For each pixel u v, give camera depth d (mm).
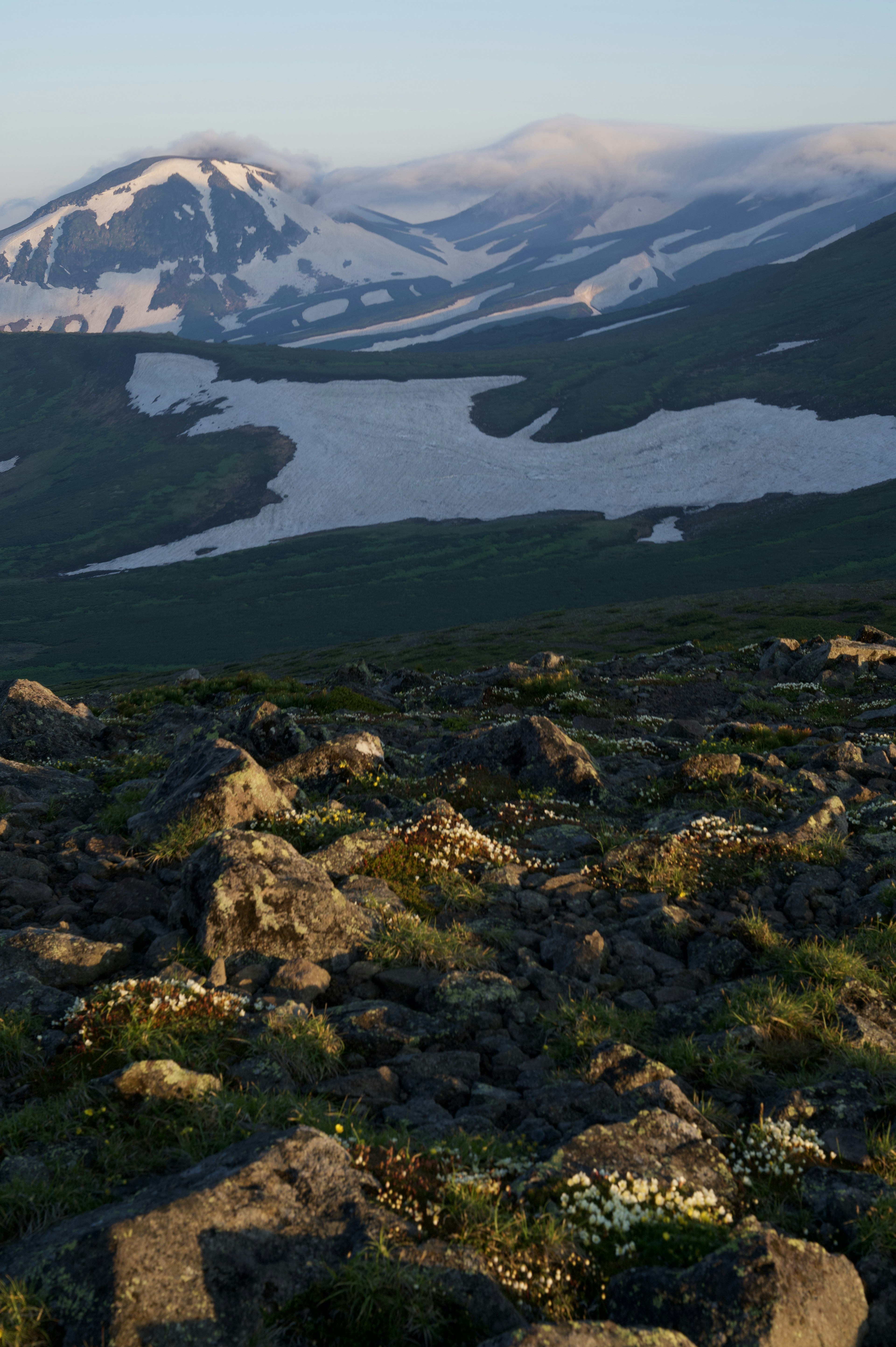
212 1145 6133
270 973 9031
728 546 170500
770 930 10938
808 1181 6375
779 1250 5070
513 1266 5211
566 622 92438
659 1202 5781
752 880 12734
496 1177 6055
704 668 43312
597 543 185625
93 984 8750
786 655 42312
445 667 77812
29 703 24328
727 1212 5887
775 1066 8172
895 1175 6590
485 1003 8969
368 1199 5520
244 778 13758
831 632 72438
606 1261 5434
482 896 11703
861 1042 8359
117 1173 5902
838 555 152375
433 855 12602
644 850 13398
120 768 20312
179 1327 4461
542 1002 9266
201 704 35875
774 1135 6863
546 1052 8281
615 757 21016
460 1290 4852
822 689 35906
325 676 46625
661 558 171375
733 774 17984
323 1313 4738
